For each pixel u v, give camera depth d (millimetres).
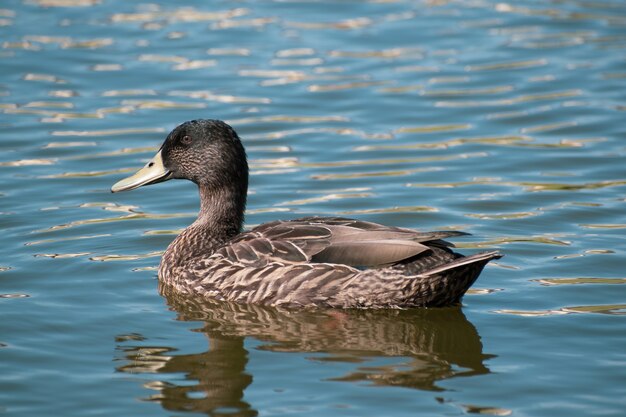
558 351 11914
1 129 20109
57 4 27391
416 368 11562
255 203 16984
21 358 11742
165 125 20438
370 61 23844
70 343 12188
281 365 11648
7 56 23797
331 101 21766
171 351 12039
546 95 21891
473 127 20453
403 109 21391
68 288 13836
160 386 11133
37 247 15172
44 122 20531
